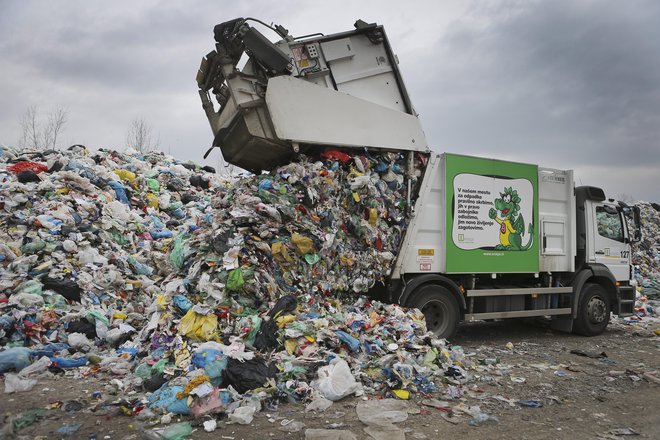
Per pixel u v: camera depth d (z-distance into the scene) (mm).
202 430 3955
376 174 6836
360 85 6848
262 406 4410
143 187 10500
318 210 6266
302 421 4203
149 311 6238
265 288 5672
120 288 7090
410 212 7004
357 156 6645
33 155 10500
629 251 9828
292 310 5586
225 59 6113
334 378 4707
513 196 8047
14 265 6551
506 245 7949
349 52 6797
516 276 8586
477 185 7656
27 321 5820
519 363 6633
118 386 4703
